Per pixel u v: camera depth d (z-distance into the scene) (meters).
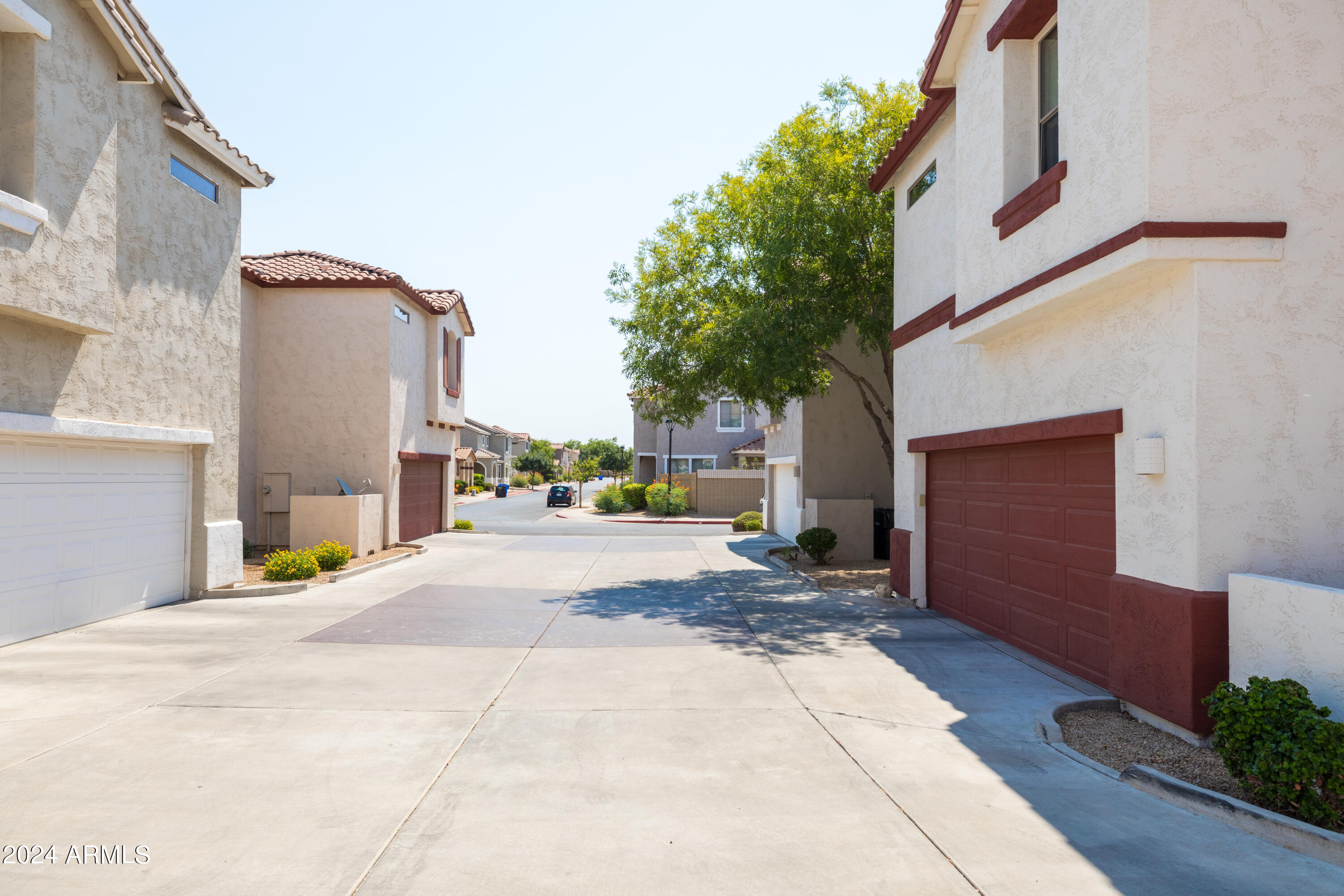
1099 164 6.28
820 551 15.98
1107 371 6.66
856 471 18.66
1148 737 5.82
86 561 9.43
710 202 15.59
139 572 10.44
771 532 25.56
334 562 14.43
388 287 18.61
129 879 3.64
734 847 4.05
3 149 7.66
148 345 10.19
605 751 5.46
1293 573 5.52
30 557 8.55
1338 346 5.57
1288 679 4.77
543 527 29.06
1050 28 7.63
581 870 3.80
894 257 12.72
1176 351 5.77
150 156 10.18
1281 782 4.23
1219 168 5.66
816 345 13.37
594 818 4.38
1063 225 6.79
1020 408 8.23
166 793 4.63
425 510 23.11
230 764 5.10
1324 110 5.68
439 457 23.64
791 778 5.00
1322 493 5.54
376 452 18.62
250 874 3.71
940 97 9.80
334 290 18.66
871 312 14.37
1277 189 5.65
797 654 8.38
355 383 18.64
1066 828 4.31
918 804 4.61
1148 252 5.57
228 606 11.05
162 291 10.48
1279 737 4.30
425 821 4.32
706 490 36.62
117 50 8.95
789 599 12.16
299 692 6.79
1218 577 5.54
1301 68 5.68
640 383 16.31
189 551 11.52
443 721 6.07
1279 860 3.96
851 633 9.50
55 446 8.87
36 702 6.38
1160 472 5.90
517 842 4.08
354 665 7.76
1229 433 5.55
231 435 12.32
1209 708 4.98
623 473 88.06
